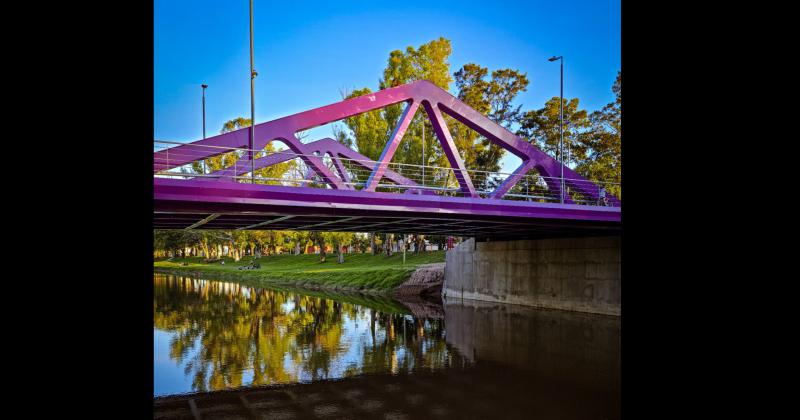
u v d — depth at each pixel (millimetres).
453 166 25141
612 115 48438
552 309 33844
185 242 102688
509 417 12891
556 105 50688
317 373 17359
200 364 18562
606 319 29312
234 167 22188
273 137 23109
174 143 19344
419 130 46219
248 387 15633
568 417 12898
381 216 22125
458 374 17375
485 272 39812
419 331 25844
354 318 30422
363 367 18219
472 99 50031
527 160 27469
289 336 24328
